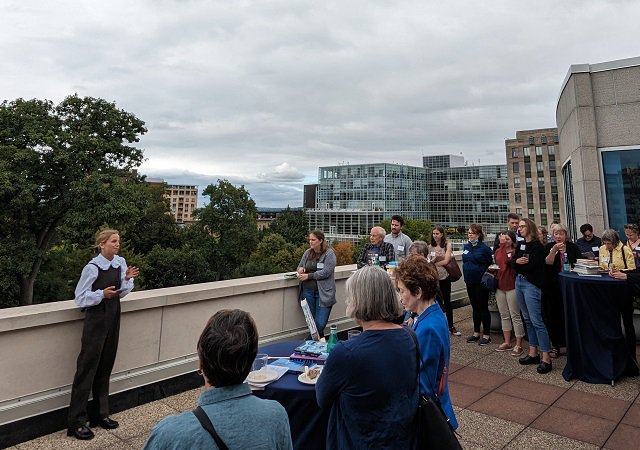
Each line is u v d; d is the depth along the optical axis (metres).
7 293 26.05
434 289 2.28
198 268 50.66
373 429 1.62
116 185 26.61
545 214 79.44
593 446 3.12
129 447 3.14
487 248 6.11
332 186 109.31
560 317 5.45
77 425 3.25
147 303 3.95
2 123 24.34
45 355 3.34
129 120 29.69
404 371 1.70
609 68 7.10
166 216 60.03
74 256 33.84
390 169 101.62
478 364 5.14
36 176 24.91
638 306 5.68
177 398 4.10
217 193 57.88
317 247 5.48
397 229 6.62
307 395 2.28
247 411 1.15
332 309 6.30
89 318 3.32
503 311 5.76
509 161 83.81
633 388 4.27
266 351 3.13
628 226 5.43
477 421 3.57
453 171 111.12
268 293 5.27
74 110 27.36
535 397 4.09
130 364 3.88
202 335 1.23
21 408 3.18
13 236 25.72
